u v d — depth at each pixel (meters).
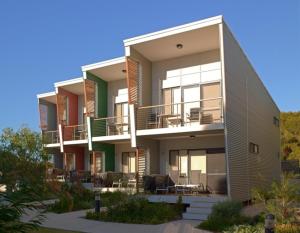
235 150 16.48
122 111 22.30
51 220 13.23
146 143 18.75
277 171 28.41
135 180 18.23
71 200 15.46
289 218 10.81
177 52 18.69
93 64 20.75
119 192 14.67
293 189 10.99
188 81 18.88
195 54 18.83
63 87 24.53
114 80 22.69
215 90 18.11
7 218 6.17
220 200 13.59
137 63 18.73
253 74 21.41
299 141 40.38
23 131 15.95
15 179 7.04
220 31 15.25
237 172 16.48
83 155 24.58
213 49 18.30
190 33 16.39
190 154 18.86
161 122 18.91
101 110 22.09
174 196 15.31
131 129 17.97
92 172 21.64
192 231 11.12
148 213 13.25
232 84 16.48
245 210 14.55
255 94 21.70
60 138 23.48
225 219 11.62
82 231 11.18
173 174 18.98
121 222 12.81
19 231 6.31
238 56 17.80
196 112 17.83
